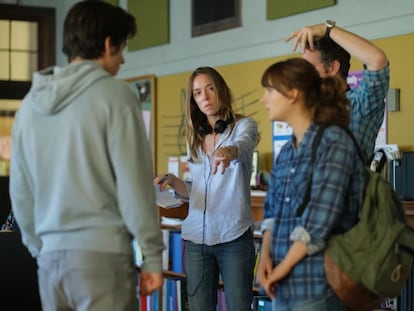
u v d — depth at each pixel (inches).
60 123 91.4
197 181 141.6
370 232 92.6
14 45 345.1
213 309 142.7
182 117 262.7
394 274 92.6
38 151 93.0
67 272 90.6
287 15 219.8
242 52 237.3
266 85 98.7
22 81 346.0
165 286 217.3
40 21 348.8
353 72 197.5
